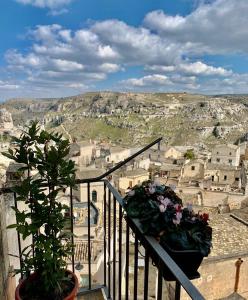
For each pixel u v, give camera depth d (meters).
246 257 11.16
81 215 18.66
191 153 57.53
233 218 13.71
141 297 9.30
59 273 2.79
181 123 138.25
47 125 187.50
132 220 2.30
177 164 53.31
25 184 2.71
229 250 11.16
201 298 1.36
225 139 116.88
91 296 3.71
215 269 10.93
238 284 11.32
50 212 2.76
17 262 4.62
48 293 2.83
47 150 2.79
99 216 18.50
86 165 56.00
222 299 10.45
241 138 103.88
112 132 138.88
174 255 2.16
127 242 2.63
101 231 16.30
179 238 2.16
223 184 39.44
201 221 2.34
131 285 9.82
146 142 120.81
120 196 2.91
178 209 2.24
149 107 160.62
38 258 2.73
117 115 154.88
